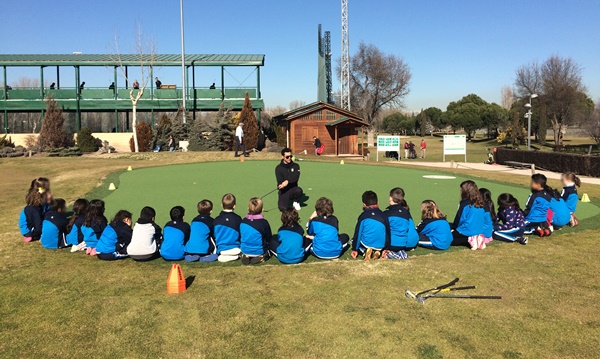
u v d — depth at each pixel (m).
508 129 63.12
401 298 4.50
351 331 3.83
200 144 28.08
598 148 48.22
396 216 5.90
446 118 90.31
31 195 6.79
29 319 4.12
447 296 4.52
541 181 7.19
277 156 21.88
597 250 6.14
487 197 6.62
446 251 6.11
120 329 3.92
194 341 3.71
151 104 31.38
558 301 4.41
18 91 30.28
